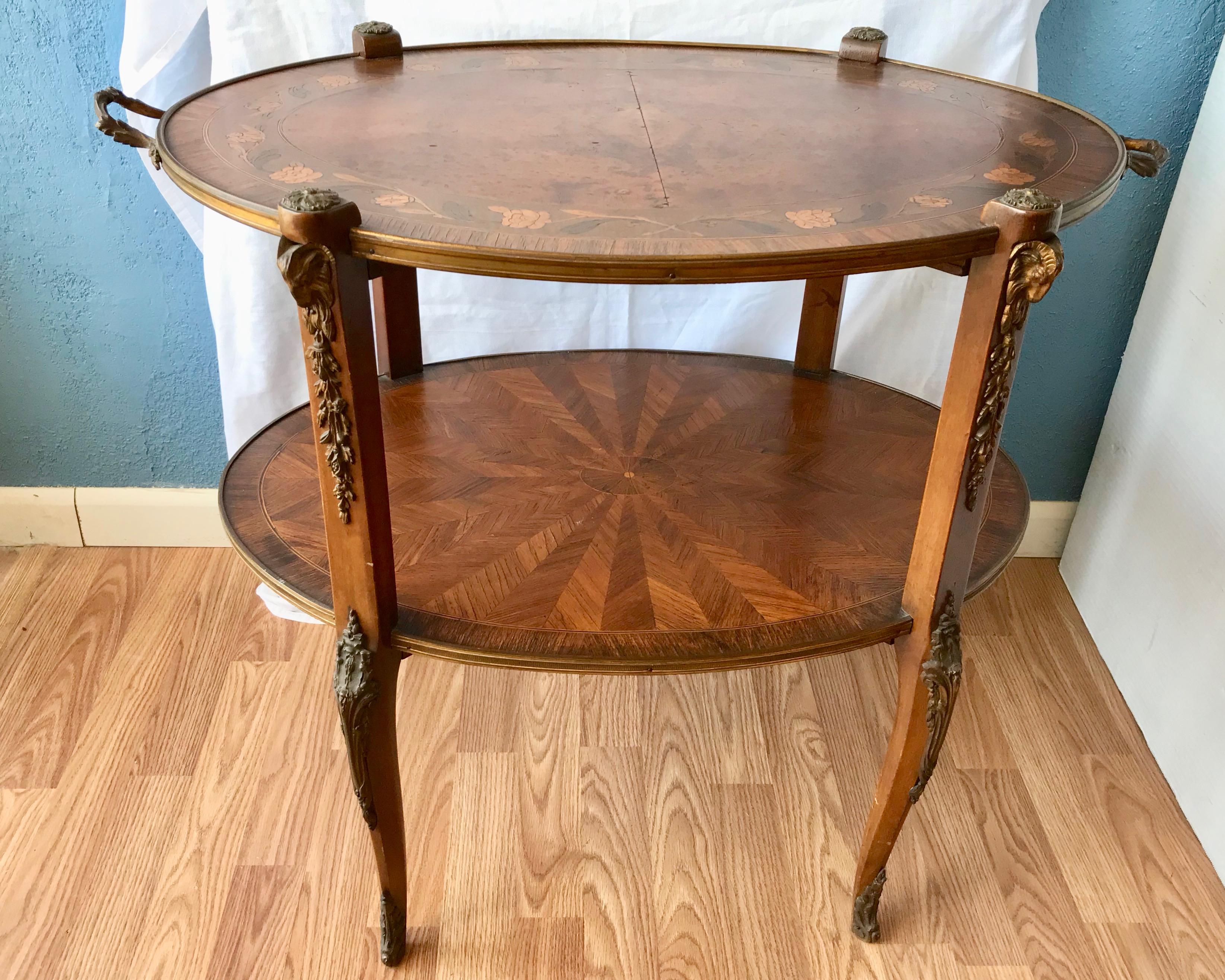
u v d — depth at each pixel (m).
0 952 1.00
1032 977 1.01
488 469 1.12
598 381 1.31
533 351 1.40
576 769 1.23
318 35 1.16
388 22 1.17
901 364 1.39
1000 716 1.32
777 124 0.93
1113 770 1.25
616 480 1.10
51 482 1.52
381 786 0.90
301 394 1.35
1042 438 1.52
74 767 1.20
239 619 1.44
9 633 1.39
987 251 0.69
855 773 1.24
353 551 0.80
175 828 1.13
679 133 0.90
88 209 1.30
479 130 0.88
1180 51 1.22
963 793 1.21
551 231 0.67
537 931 1.04
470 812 1.17
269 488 1.06
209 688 1.32
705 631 0.87
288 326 1.29
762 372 1.35
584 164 0.81
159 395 1.45
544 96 0.99
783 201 0.74
